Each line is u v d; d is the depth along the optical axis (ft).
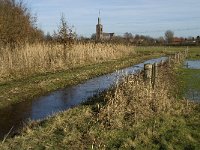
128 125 36.88
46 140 32.19
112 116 38.14
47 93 65.05
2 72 75.10
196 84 73.41
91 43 129.59
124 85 47.42
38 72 84.38
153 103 43.80
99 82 80.23
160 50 249.34
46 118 41.27
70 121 37.86
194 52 230.48
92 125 36.35
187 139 33.96
